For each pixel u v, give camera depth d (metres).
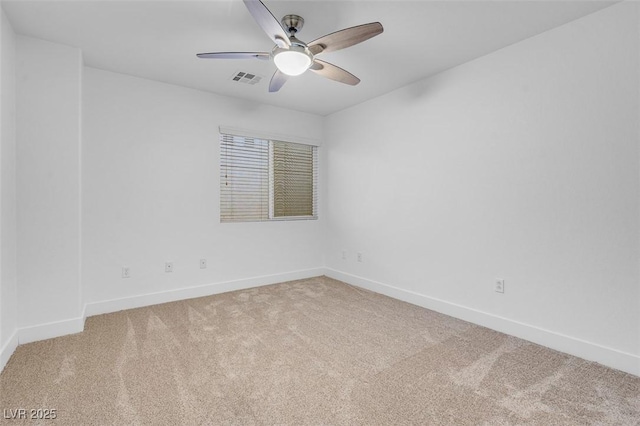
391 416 1.51
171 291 3.26
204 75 3.02
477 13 2.02
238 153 3.74
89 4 1.92
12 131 2.17
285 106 3.98
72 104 2.43
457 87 2.81
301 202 4.34
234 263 3.70
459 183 2.81
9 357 2.04
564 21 2.12
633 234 1.90
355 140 3.94
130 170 3.03
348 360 2.06
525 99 2.36
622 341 1.94
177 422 1.46
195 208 3.40
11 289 2.13
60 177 2.39
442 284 2.97
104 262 2.91
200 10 1.99
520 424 1.46
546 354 2.14
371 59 2.68
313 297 3.44
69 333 2.42
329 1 1.90
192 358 2.07
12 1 1.88
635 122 1.88
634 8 1.87
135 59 2.68
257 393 1.69
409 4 1.93
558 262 2.21
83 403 1.59
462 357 2.10
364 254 3.84
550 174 2.23
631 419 1.49
